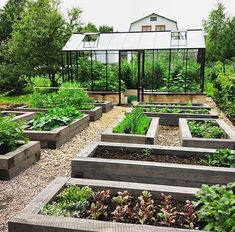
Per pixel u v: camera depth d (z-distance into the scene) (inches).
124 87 476.7
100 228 85.3
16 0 984.3
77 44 461.4
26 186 150.6
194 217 93.7
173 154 166.6
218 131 218.2
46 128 230.4
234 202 89.4
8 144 167.9
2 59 703.7
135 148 171.0
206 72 628.1
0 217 120.8
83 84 447.8
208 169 136.2
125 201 104.3
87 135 257.9
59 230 86.2
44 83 580.4
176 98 420.5
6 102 416.2
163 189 110.9
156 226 86.5
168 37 445.1
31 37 520.1
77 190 110.4
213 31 1240.2
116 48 431.5
